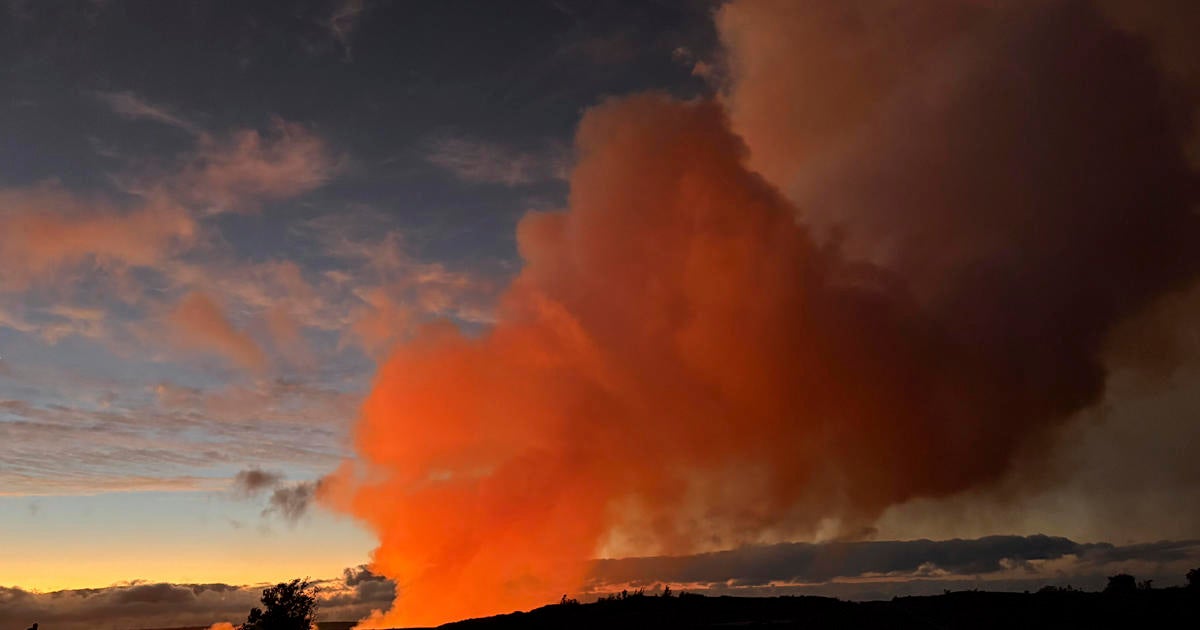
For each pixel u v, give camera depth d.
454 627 57.66
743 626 49.53
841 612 52.97
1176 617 46.03
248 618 59.09
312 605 59.81
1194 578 53.22
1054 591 54.56
